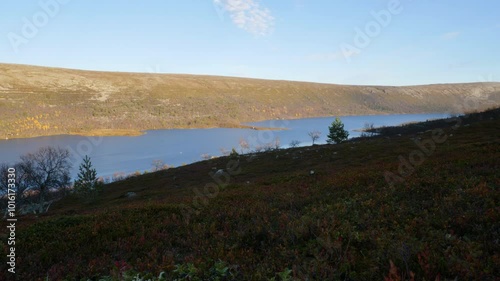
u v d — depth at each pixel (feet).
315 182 57.11
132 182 230.27
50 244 28.53
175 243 26.61
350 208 29.37
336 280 14.87
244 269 17.47
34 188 184.44
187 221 32.55
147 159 594.65
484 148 75.46
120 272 18.66
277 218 28.76
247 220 30.40
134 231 31.50
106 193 197.36
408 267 14.90
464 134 183.42
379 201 30.89
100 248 26.76
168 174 235.81
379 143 215.31
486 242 17.51
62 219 38.27
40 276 21.85
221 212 35.24
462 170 42.04
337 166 132.57
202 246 23.44
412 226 21.26
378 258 16.31
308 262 16.99
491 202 24.30
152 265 19.89
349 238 19.61
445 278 13.48
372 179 45.60
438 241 18.03
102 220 36.68
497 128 185.16
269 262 18.13
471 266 14.38
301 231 22.49
